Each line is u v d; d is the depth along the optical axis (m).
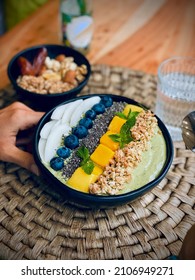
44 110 0.39
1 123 0.34
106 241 0.30
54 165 0.30
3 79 0.43
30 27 0.49
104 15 0.52
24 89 0.37
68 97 0.37
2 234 0.30
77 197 0.29
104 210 0.32
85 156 0.30
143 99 0.41
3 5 0.61
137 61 0.46
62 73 0.41
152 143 0.32
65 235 0.30
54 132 0.32
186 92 0.37
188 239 0.26
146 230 0.31
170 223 0.31
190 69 0.41
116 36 0.49
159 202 0.32
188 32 0.50
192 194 0.33
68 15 0.43
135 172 0.31
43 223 0.31
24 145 0.35
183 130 0.33
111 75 0.43
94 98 0.35
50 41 0.48
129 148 0.31
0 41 0.47
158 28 0.50
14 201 0.32
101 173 0.30
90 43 0.46
